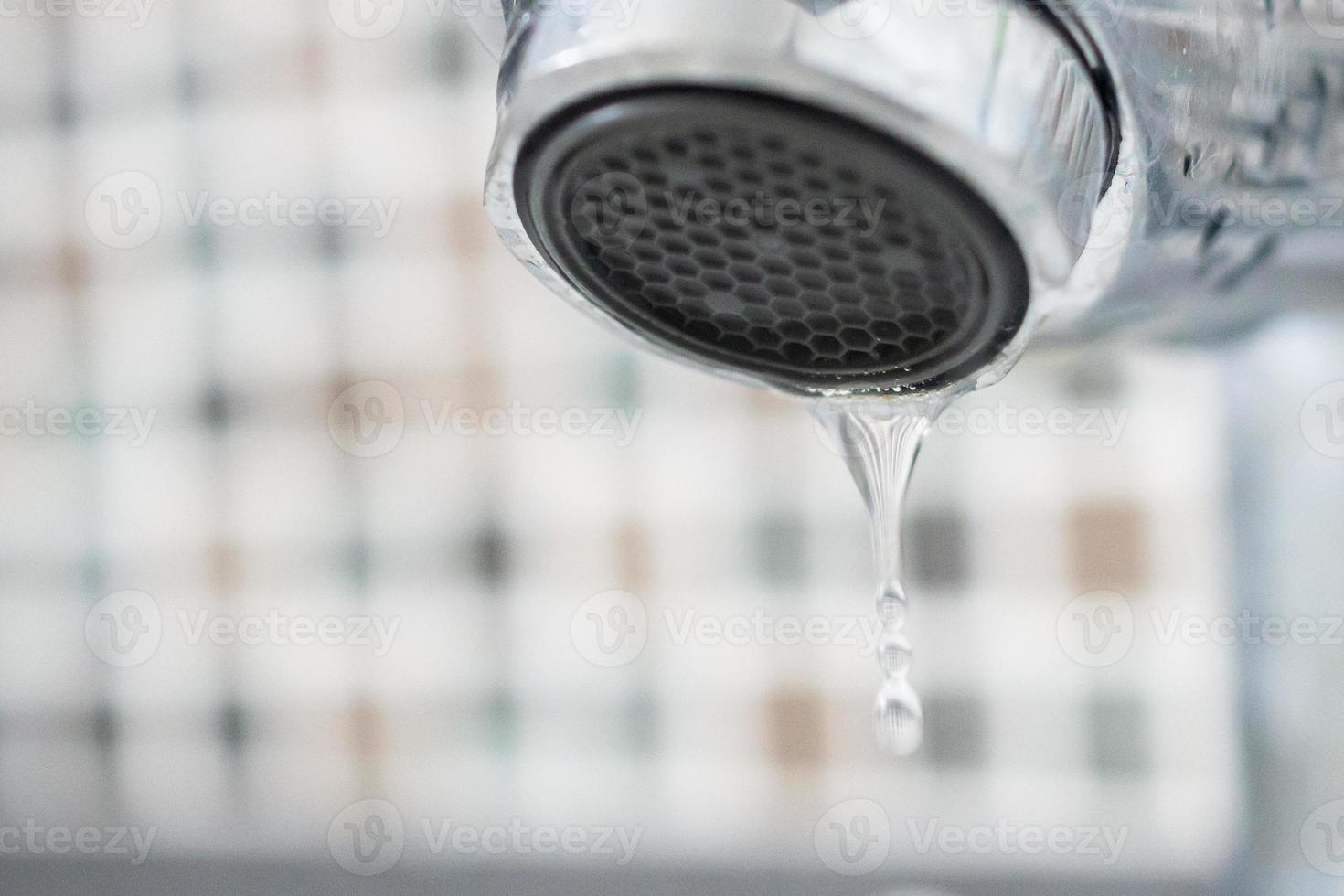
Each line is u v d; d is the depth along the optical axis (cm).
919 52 18
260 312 50
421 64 49
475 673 48
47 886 45
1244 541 22
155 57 51
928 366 19
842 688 45
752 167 18
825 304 19
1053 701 43
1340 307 21
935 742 44
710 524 46
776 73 18
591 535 47
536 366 48
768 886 42
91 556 51
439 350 49
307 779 49
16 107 52
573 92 18
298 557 50
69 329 52
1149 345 22
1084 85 18
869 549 45
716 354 19
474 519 48
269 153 50
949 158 18
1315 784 21
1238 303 21
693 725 46
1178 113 19
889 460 20
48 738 51
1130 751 42
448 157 48
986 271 18
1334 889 21
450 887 43
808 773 45
